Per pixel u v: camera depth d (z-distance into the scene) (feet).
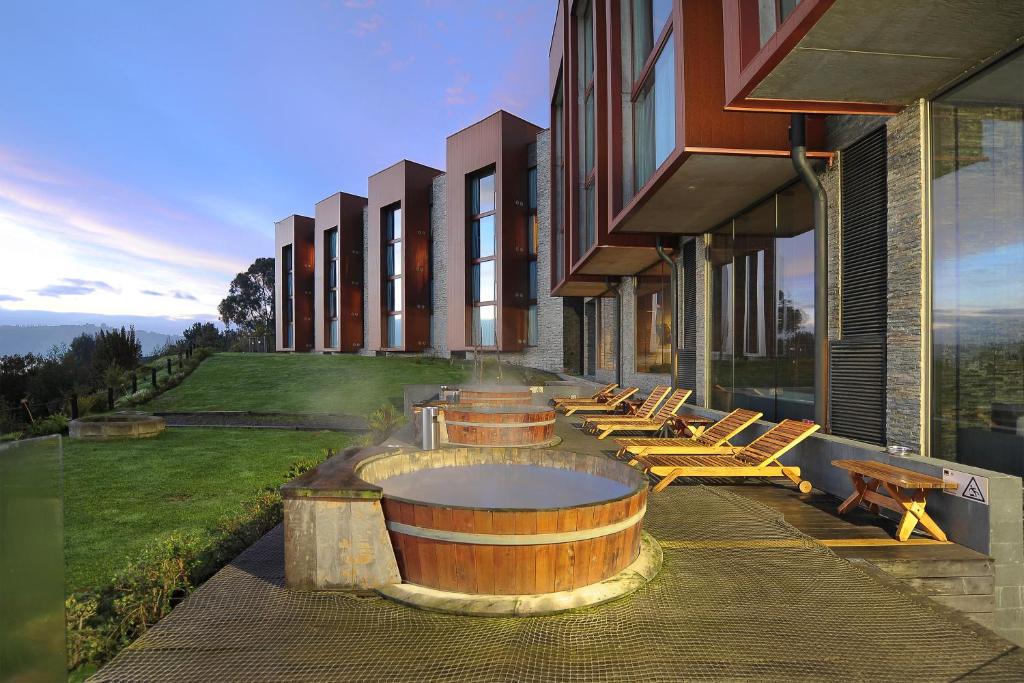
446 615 10.22
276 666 8.44
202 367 93.45
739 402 31.71
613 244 38.40
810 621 10.02
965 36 13.94
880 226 19.93
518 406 35.22
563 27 53.72
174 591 12.48
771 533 15.17
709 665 8.53
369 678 8.12
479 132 92.84
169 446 40.65
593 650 8.96
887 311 19.42
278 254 161.38
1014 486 13.53
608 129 35.40
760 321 29.30
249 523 16.07
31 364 78.43
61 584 7.01
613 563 11.64
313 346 154.61
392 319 118.11
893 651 9.00
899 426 18.74
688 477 22.82
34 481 6.55
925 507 15.64
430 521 10.96
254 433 47.19
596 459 16.51
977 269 16.07
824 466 20.22
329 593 11.22
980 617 13.37
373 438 33.73
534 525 10.66
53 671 6.81
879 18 13.16
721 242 34.14
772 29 16.17
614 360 59.31
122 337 90.89
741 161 22.49
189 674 8.21
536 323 88.74
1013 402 14.97
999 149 15.24
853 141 21.11
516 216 89.76
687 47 21.36
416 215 111.65
